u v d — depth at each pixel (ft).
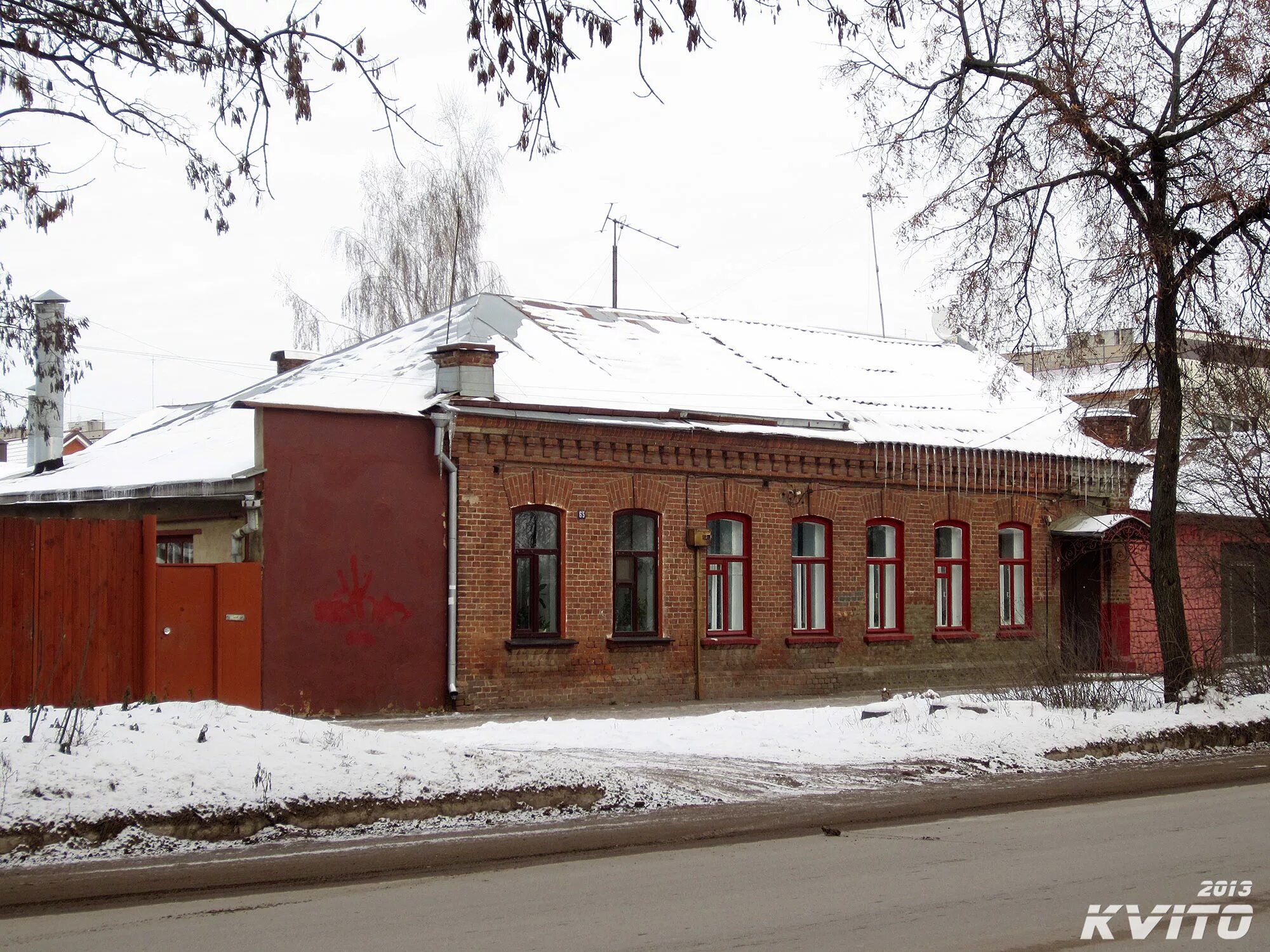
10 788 32.42
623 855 32.27
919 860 31.37
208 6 38.99
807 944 23.43
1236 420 74.90
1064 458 94.38
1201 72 56.90
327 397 74.95
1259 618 80.02
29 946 23.66
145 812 32.91
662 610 76.23
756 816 37.91
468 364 70.03
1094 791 43.42
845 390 92.02
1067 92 55.88
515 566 71.72
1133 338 61.57
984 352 62.64
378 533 66.95
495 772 39.29
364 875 29.89
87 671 58.13
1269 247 58.08
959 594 90.17
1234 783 45.57
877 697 79.51
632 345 88.38
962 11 56.65
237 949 23.34
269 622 63.36
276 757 37.01
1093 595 97.55
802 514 82.48
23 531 57.31
